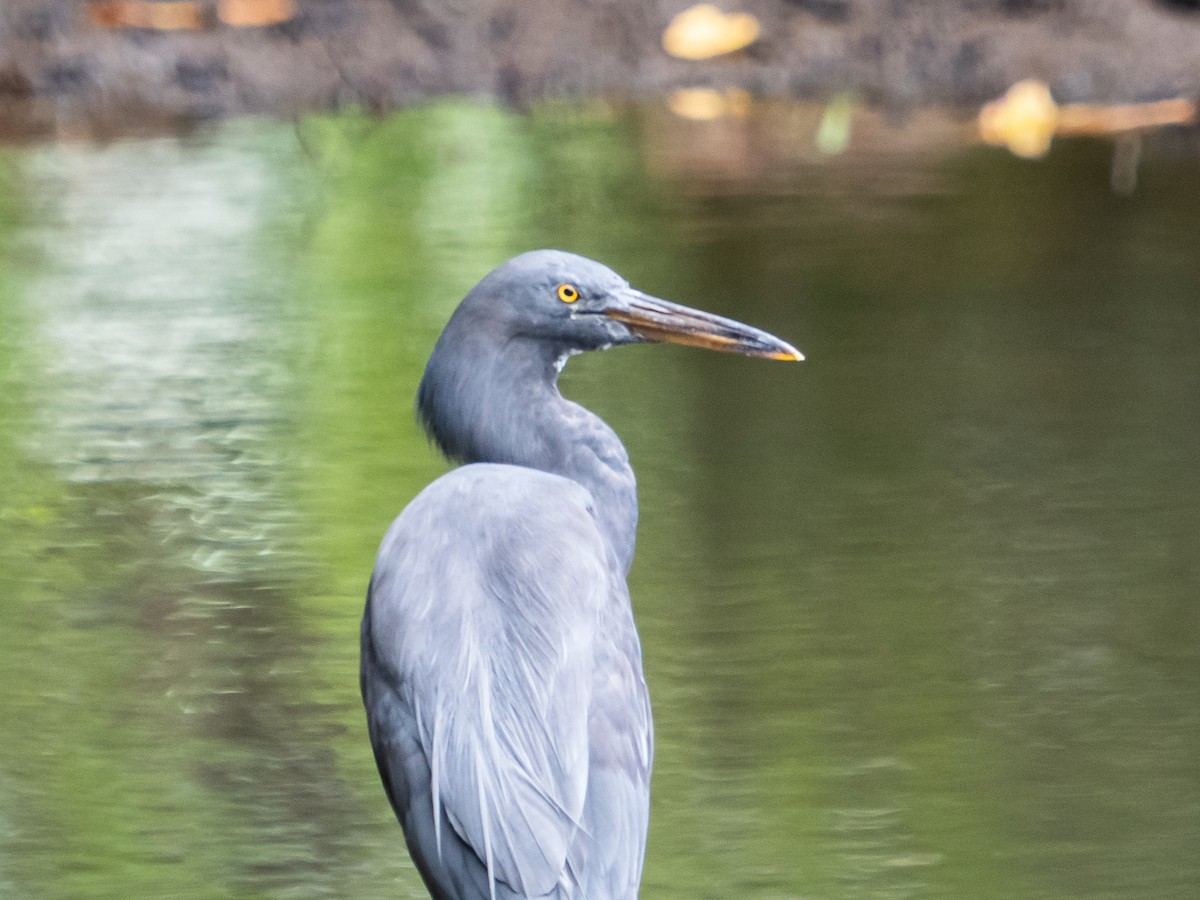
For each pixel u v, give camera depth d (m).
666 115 18.56
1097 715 7.97
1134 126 17.69
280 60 19.64
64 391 11.73
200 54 19.55
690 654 8.45
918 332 12.38
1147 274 13.41
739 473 10.36
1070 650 8.51
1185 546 9.47
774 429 11.02
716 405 11.46
